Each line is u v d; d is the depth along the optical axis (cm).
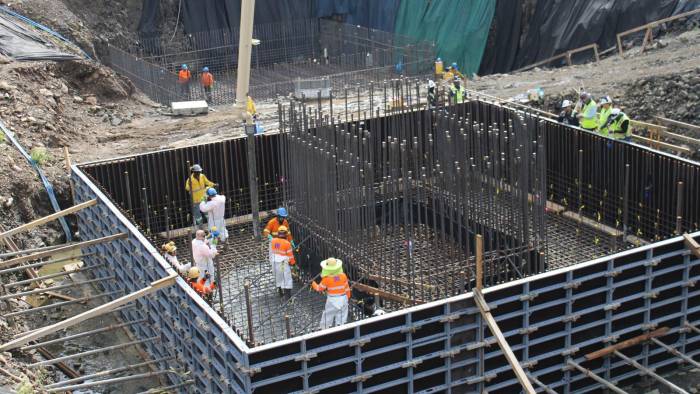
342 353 1425
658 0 3522
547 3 3844
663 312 1705
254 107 3128
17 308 1892
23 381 1466
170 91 3544
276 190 2348
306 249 1984
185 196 2289
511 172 1777
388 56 3988
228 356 1408
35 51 3148
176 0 4375
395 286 1772
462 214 1964
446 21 4097
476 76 3669
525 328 1552
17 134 2620
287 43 4484
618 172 2109
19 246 2147
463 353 1525
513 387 1584
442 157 1912
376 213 2098
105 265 2012
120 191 2231
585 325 1617
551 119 2361
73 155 2658
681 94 2856
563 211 2248
